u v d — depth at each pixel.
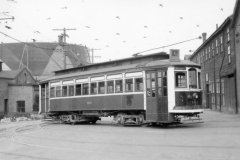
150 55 21.72
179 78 19.88
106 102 23.61
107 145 14.10
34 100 60.06
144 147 13.00
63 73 29.23
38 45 89.50
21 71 61.12
